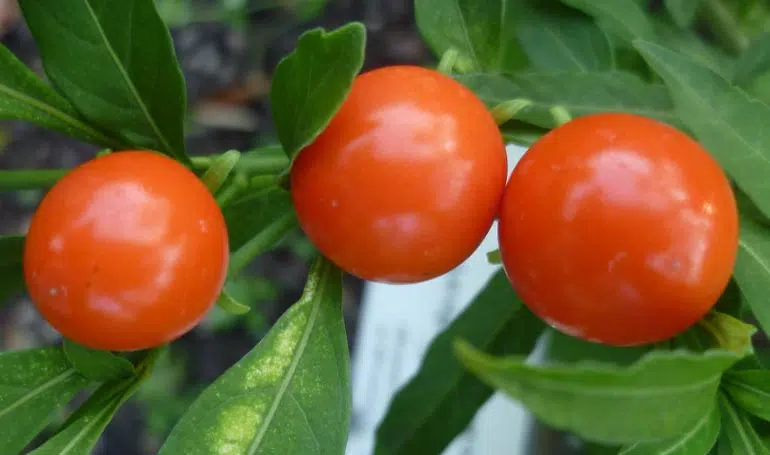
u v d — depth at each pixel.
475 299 0.12
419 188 0.09
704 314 0.09
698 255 0.09
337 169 0.09
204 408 0.09
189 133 0.24
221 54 0.24
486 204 0.09
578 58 0.12
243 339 0.22
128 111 0.10
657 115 0.11
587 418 0.07
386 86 0.09
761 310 0.09
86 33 0.10
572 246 0.09
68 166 0.23
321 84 0.09
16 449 0.10
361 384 0.18
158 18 0.10
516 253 0.09
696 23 0.17
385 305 0.18
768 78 0.12
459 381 0.12
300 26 0.24
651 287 0.09
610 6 0.12
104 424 0.10
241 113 0.24
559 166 0.09
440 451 0.12
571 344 0.13
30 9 0.10
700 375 0.08
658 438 0.08
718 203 0.09
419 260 0.09
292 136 0.09
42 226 0.09
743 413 0.10
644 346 0.12
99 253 0.09
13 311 0.23
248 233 0.11
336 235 0.09
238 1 0.25
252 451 0.09
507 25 0.12
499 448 0.16
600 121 0.09
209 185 0.10
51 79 0.10
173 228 0.09
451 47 0.12
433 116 0.09
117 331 0.09
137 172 0.09
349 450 0.18
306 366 0.10
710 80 0.10
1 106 0.10
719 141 0.10
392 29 0.23
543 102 0.11
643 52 0.10
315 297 0.10
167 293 0.09
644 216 0.09
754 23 0.16
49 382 0.10
